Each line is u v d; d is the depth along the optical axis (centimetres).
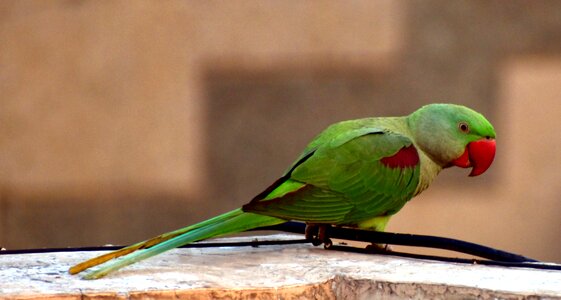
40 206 1224
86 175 1218
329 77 1226
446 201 1249
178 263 649
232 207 1240
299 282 611
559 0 1247
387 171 703
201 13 1199
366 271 635
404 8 1229
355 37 1209
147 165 1218
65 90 1207
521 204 1257
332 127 727
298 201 684
